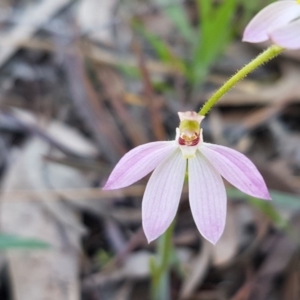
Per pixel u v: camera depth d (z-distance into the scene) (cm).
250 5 22
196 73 21
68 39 23
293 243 17
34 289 16
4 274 17
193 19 25
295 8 12
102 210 18
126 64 21
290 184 18
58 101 21
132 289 17
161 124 19
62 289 16
